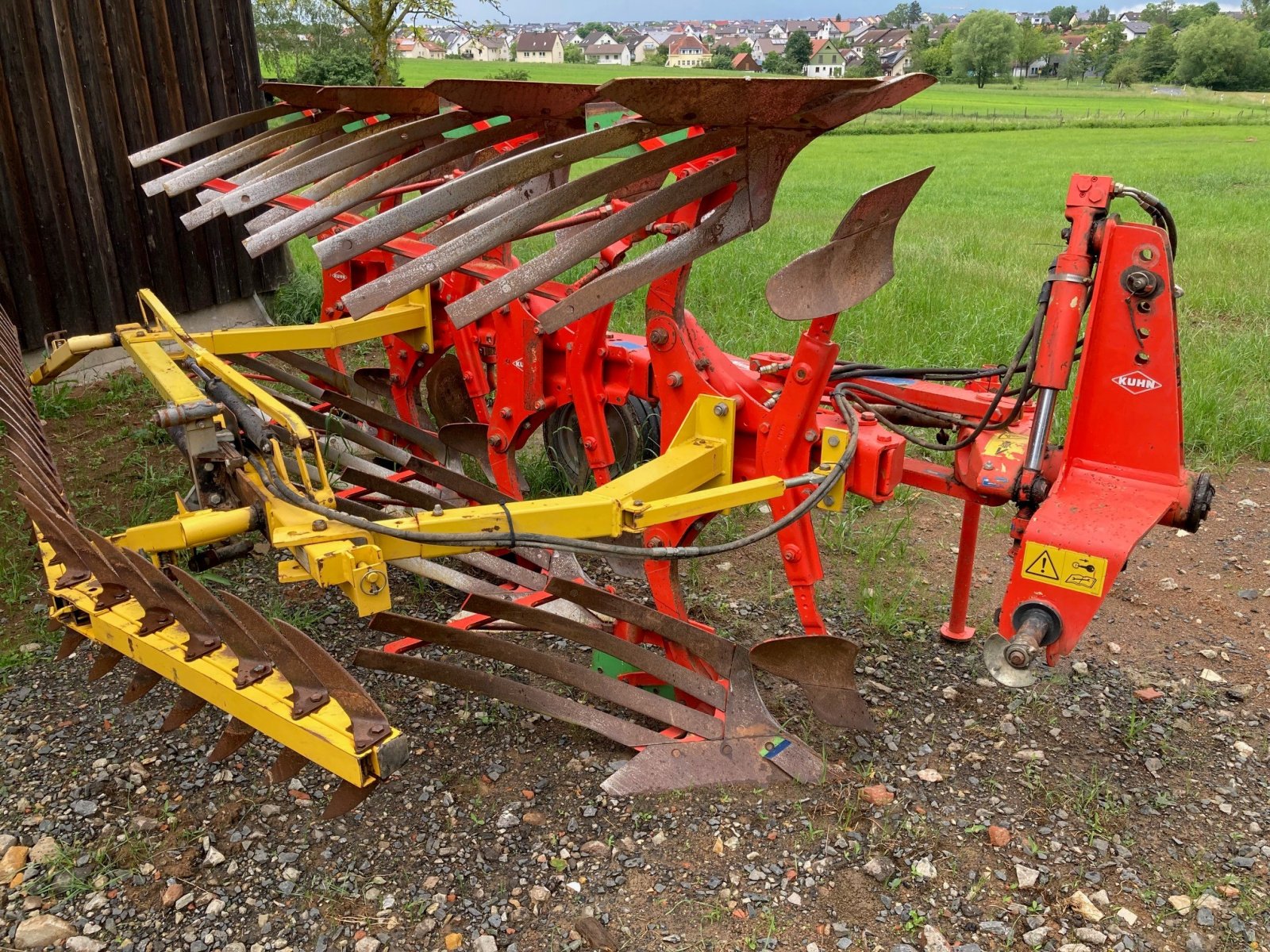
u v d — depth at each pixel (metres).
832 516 5.53
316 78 19.95
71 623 3.26
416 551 2.96
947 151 35.66
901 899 2.95
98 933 2.82
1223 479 6.12
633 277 2.98
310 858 3.07
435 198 2.76
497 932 2.83
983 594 4.78
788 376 3.34
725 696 3.53
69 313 7.21
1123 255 2.85
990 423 3.54
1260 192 19.59
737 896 2.95
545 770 3.47
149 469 5.74
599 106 4.02
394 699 3.84
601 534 3.16
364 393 6.12
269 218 4.88
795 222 14.75
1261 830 3.24
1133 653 4.30
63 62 6.93
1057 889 2.99
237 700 2.70
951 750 3.61
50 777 3.40
